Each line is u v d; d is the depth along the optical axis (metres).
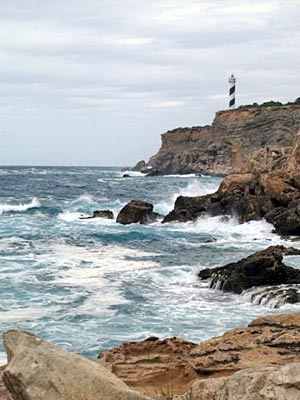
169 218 38.03
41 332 13.20
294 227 31.00
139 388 8.50
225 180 40.22
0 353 11.34
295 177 35.81
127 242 28.91
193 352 9.74
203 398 4.77
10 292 17.03
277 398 4.33
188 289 18.36
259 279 18.11
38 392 4.20
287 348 9.55
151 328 13.71
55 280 18.97
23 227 34.19
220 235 31.91
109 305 15.88
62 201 53.00
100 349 12.06
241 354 9.42
